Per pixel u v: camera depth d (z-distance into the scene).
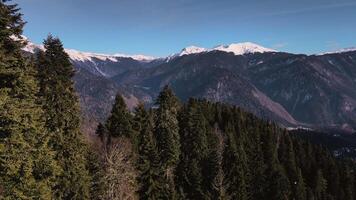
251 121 134.25
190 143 80.50
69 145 37.50
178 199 70.12
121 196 51.62
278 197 90.81
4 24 25.67
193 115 82.88
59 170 28.14
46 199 26.59
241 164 83.19
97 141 59.62
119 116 68.75
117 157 52.56
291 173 108.50
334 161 134.25
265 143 111.06
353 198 124.94
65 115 36.94
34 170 26.81
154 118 79.62
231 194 80.00
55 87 36.78
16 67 25.77
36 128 26.19
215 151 80.38
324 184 114.06
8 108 23.94
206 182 77.44
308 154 130.62
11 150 24.00
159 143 71.56
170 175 70.56
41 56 37.47
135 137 69.69
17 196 24.50
